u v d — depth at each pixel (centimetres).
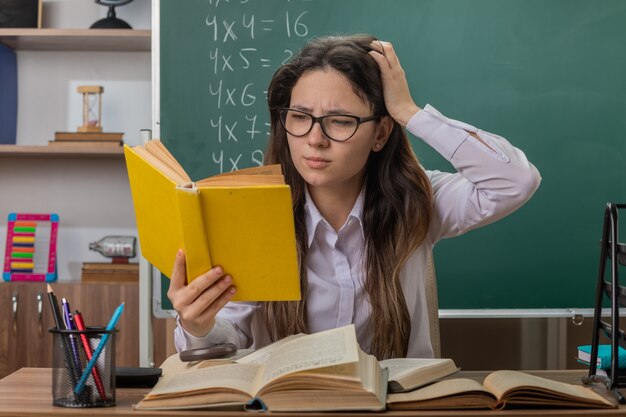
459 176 158
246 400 106
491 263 259
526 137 260
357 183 149
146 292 255
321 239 150
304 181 150
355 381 104
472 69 259
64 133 287
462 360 285
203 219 113
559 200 259
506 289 259
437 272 259
